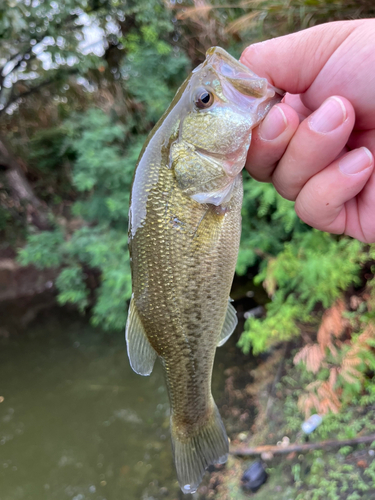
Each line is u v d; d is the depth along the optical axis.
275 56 0.17
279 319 0.45
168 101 0.62
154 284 0.19
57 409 0.58
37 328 0.78
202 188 0.18
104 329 0.73
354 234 0.21
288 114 0.17
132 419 0.54
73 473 0.48
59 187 1.02
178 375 0.20
